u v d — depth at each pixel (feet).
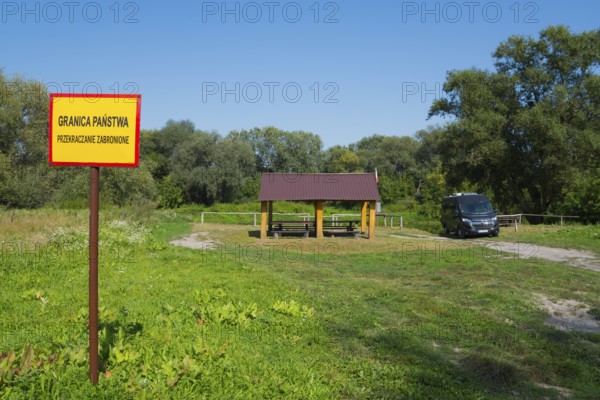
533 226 95.76
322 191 72.69
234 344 19.44
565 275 40.96
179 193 171.83
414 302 29.71
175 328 21.09
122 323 21.25
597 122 111.34
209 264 41.16
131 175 112.98
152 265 39.01
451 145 119.75
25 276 31.22
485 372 19.16
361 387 16.80
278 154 215.92
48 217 66.23
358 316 25.82
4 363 14.23
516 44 118.11
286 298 28.96
